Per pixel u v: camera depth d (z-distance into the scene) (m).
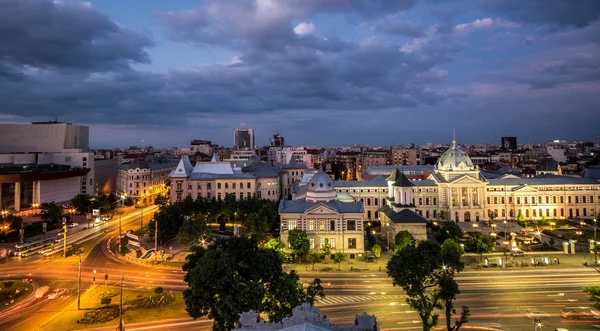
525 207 190.00
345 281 102.75
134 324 76.12
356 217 129.62
